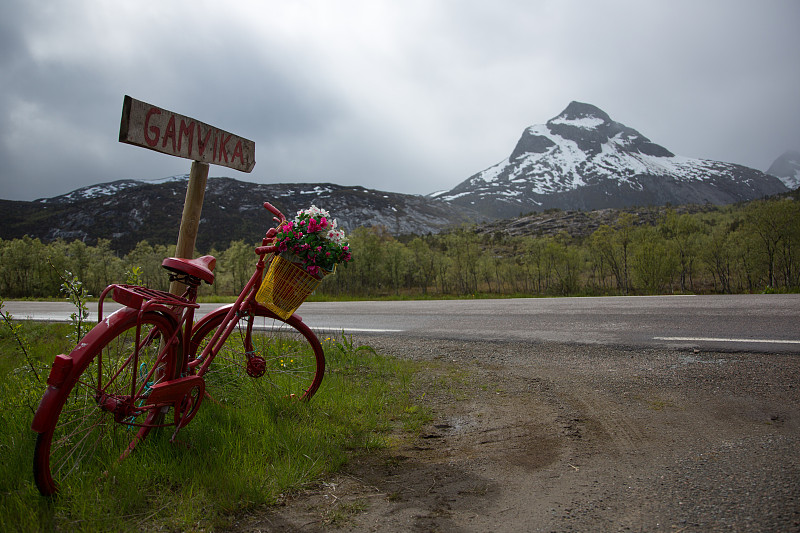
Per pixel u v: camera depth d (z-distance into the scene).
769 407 3.55
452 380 4.63
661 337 6.02
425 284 44.72
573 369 4.88
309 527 2.11
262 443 2.88
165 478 2.46
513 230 149.75
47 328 8.20
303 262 3.15
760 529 1.97
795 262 33.50
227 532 2.05
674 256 35.00
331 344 5.89
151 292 2.68
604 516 2.16
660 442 3.03
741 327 6.32
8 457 2.56
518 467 2.75
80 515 2.08
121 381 2.90
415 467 2.77
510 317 8.53
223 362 3.64
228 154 3.88
